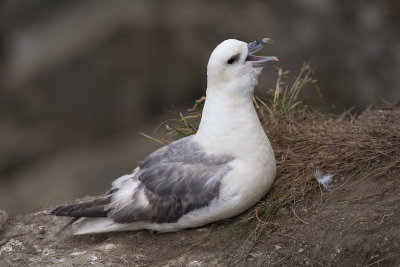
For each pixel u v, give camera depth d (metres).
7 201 15.58
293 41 17.06
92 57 17.20
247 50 6.83
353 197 6.95
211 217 6.93
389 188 6.89
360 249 6.35
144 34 17.17
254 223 6.98
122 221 7.05
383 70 16.77
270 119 8.99
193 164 6.93
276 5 17.98
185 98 17.28
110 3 17.94
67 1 18.48
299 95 10.05
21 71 17.59
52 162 16.56
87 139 17.06
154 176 7.01
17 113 17.45
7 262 7.19
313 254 6.47
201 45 17.22
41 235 7.84
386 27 17.75
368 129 7.95
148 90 17.14
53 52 17.50
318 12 17.83
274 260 6.52
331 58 16.77
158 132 15.30
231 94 6.87
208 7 17.75
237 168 6.78
